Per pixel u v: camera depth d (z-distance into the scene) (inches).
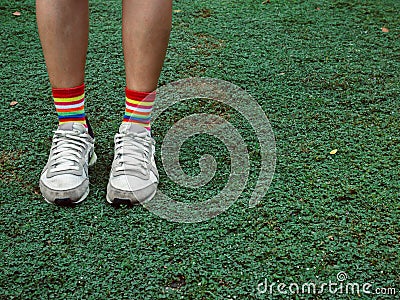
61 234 68.9
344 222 71.2
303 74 103.7
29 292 61.3
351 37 116.1
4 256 65.7
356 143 85.8
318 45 113.1
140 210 72.7
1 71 103.2
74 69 70.9
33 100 95.5
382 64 107.0
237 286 62.4
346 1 129.9
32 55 108.5
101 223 70.5
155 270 64.2
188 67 105.3
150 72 70.2
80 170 73.3
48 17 67.0
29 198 74.6
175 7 126.3
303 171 80.0
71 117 74.8
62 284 62.3
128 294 61.3
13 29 116.8
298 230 70.0
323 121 91.0
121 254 66.2
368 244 68.0
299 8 127.0
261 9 126.4
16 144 85.0
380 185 77.4
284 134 87.8
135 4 66.2
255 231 69.7
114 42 112.7
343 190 76.4
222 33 116.8
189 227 70.2
